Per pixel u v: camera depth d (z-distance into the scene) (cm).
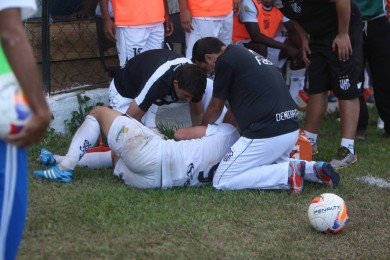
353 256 513
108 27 827
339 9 728
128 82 737
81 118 850
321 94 802
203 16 866
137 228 539
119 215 561
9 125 318
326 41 772
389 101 895
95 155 700
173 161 627
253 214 587
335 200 549
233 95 642
